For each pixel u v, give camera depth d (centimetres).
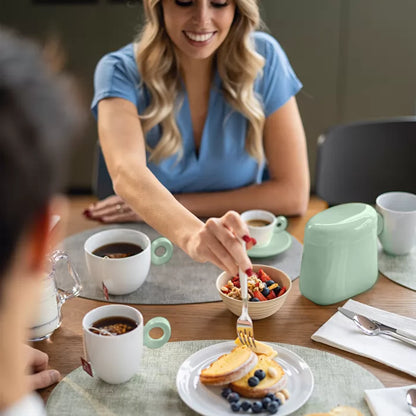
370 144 199
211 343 112
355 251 124
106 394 98
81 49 353
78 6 345
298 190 179
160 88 173
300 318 120
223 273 126
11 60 32
